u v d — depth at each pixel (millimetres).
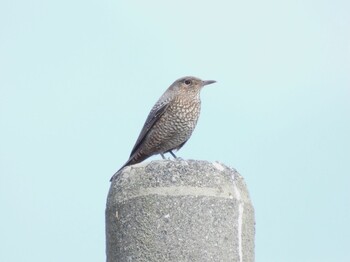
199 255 11062
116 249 11586
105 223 12086
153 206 11312
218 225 11250
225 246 11211
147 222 11289
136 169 11758
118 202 11672
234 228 11367
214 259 11094
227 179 11617
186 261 11039
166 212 11250
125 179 11758
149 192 11406
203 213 11234
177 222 11188
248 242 11547
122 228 11531
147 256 11172
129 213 11484
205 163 11609
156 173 11531
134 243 11320
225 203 11375
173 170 11492
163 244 11141
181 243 11109
